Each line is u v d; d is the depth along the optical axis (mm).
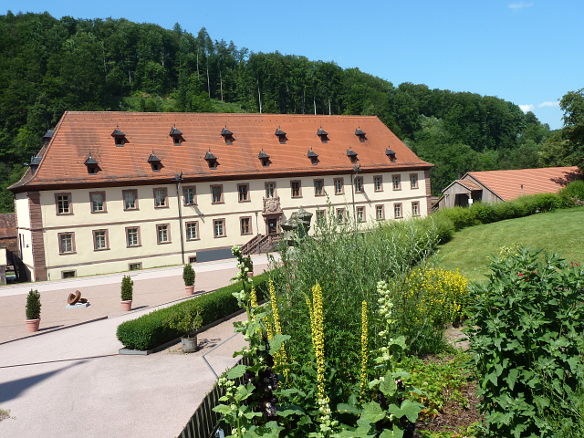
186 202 39062
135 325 12992
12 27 115625
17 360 13570
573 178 51344
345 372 7363
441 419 7293
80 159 36281
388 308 5426
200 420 7059
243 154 42344
